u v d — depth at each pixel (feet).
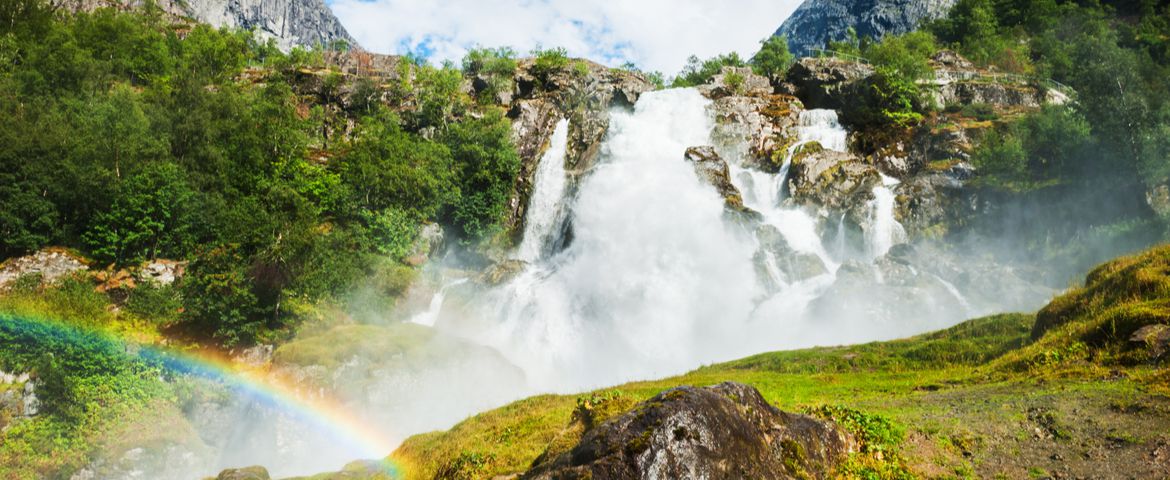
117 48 328.70
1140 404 51.37
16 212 177.47
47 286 159.84
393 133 258.16
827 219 207.10
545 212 248.52
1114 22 451.94
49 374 126.52
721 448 38.32
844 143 244.83
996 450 49.57
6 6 328.29
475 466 63.67
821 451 45.16
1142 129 173.06
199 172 209.46
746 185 231.91
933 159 227.61
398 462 82.38
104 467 120.26
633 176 230.27
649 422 38.24
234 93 258.98
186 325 160.97
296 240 170.40
